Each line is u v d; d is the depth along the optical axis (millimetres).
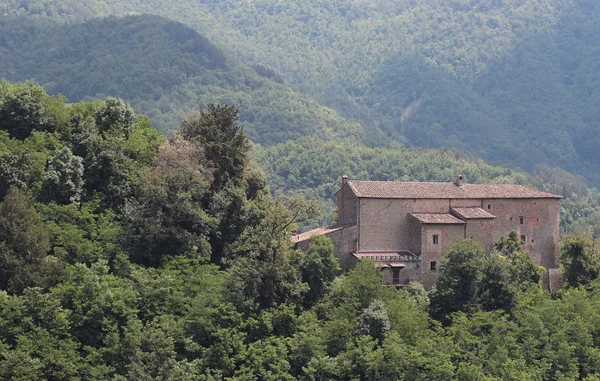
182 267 162125
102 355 140875
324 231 183000
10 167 167500
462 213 184750
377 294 164250
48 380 136000
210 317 152250
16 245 151875
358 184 186875
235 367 147250
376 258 177500
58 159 172750
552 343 166250
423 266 179625
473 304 170250
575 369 161875
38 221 158125
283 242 164500
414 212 185125
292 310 154625
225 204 176375
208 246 171625
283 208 171250
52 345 138500
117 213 175500
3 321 139375
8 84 199000
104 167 178250
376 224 182375
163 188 169500
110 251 162125
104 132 188875
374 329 157375
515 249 188000
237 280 157750
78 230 162500
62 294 147125
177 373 138375
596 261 195000
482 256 174000
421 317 161625
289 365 146625
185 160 175500
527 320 167125
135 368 136750
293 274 160750
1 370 131125
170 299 154375
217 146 180875
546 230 196750
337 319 157125
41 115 189375
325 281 168250
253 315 154375
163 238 167125
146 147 189375
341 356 152000
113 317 146875
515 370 153625
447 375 149375
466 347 159750
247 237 167250
